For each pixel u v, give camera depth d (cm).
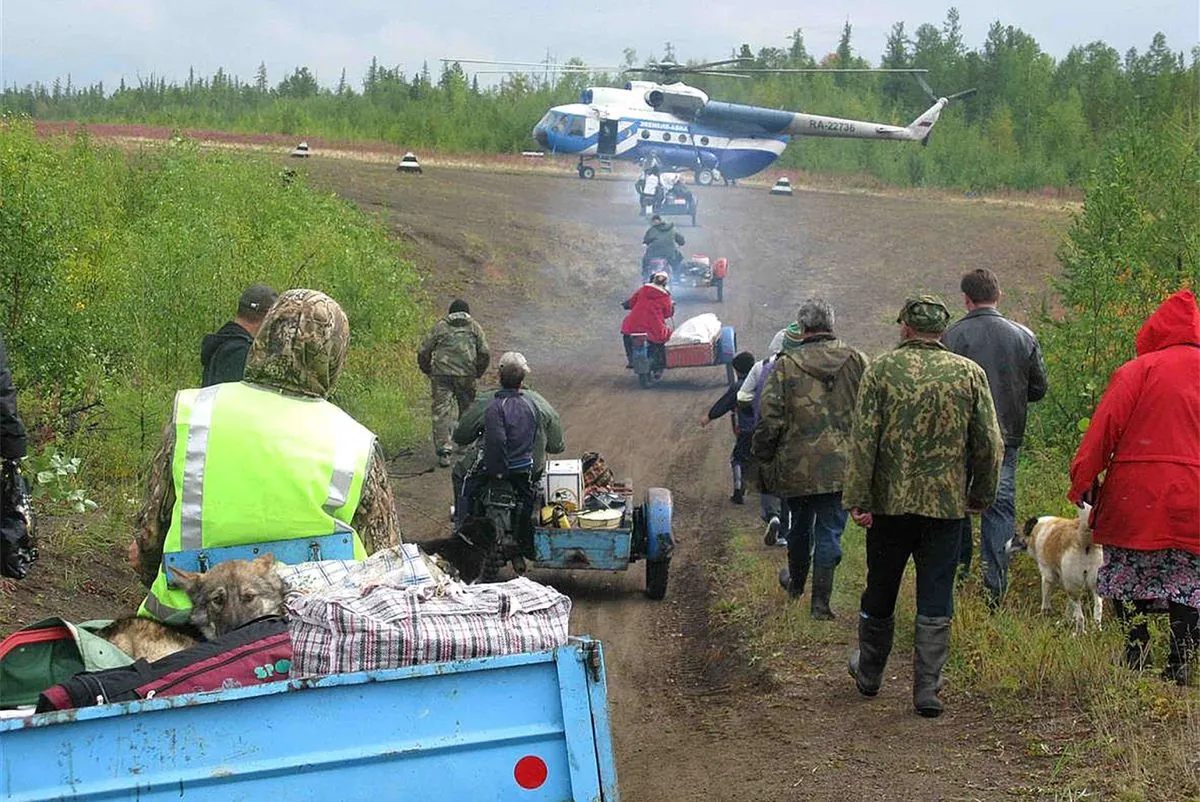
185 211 1805
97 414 1075
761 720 661
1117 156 1378
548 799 330
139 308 1300
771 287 2909
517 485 958
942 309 631
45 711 336
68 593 781
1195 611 643
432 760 325
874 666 667
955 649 705
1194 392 647
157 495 415
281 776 317
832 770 572
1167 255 1241
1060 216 4447
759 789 559
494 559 951
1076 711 603
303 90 11531
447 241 2967
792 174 6184
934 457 618
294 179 2684
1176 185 1283
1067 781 518
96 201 2084
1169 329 661
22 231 1022
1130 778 505
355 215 2775
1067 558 761
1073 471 668
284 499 407
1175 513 643
